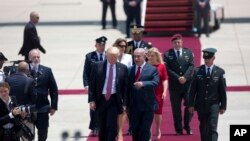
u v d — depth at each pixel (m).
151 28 64.81
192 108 31.98
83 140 35.62
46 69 32.69
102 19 67.31
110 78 31.30
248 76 48.69
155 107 31.98
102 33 65.62
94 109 31.62
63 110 41.41
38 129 32.59
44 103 32.62
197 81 31.61
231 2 79.06
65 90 46.16
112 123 31.36
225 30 65.44
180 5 65.75
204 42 60.22
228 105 41.59
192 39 61.88
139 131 32.06
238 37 62.03
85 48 59.31
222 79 31.41
